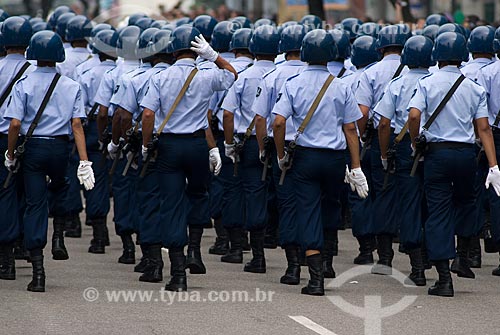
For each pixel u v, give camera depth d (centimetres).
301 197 3878
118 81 4700
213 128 4725
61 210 4575
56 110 3925
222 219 4719
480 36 4522
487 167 4453
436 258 3891
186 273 4356
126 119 4284
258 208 4381
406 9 7981
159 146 3912
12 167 3909
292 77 3872
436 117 3869
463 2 12281
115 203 4591
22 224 4228
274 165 4075
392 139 4375
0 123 4112
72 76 5316
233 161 4544
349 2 10012
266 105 4162
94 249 4875
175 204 3925
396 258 4791
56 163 3931
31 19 5853
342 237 5438
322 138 3844
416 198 4116
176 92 3909
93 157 5003
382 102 4188
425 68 4203
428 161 3881
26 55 3941
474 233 4228
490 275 4384
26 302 3722
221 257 4784
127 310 3612
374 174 4462
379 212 4412
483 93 3900
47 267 4450
